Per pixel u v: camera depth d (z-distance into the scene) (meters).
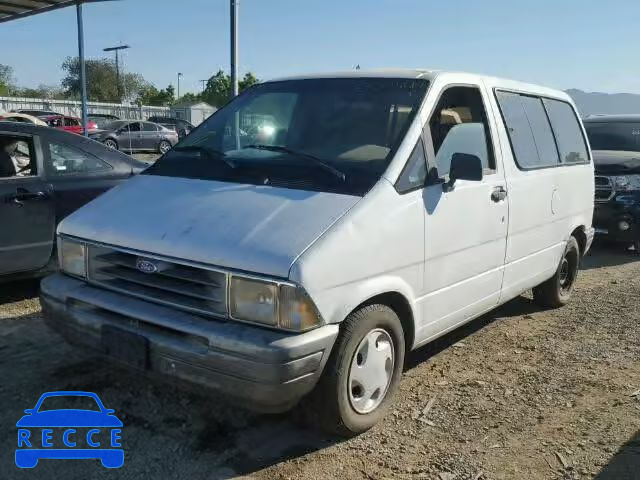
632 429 3.86
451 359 4.95
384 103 4.14
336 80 4.51
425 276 3.88
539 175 5.23
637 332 5.68
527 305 6.48
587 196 6.32
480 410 4.08
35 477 3.16
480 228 4.38
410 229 3.67
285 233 3.18
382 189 3.55
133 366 3.32
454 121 4.34
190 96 76.25
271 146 4.09
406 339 3.95
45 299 3.72
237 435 3.63
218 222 3.33
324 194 3.50
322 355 3.12
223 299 3.11
